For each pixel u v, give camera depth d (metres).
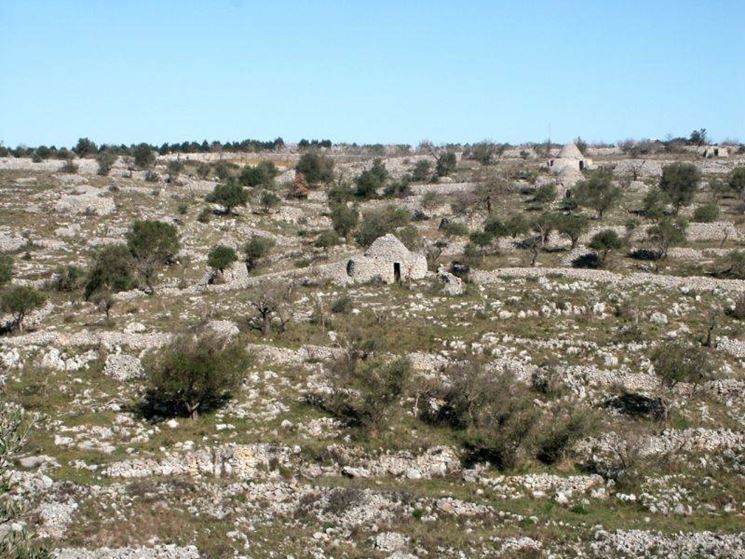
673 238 70.81
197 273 77.44
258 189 119.06
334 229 91.56
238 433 38.56
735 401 42.97
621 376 44.72
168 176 127.00
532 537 30.94
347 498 32.78
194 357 39.47
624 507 34.44
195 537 29.09
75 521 29.36
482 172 128.50
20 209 94.25
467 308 55.03
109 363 46.12
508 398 41.00
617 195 94.69
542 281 60.34
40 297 57.34
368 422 39.53
